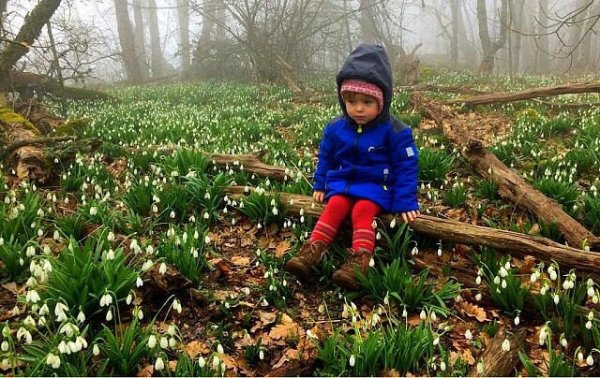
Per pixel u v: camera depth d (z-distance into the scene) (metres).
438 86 11.99
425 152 5.56
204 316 3.26
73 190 5.10
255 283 3.66
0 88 10.39
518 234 3.54
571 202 4.64
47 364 2.49
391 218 3.86
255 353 2.93
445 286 3.42
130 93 16.95
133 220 4.09
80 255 3.11
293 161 6.06
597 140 6.15
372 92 3.59
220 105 13.20
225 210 4.47
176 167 5.18
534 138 7.08
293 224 4.18
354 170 3.84
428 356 2.80
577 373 2.80
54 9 10.89
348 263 3.48
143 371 2.66
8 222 3.71
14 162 5.66
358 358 2.65
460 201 4.86
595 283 3.28
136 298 3.14
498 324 3.22
